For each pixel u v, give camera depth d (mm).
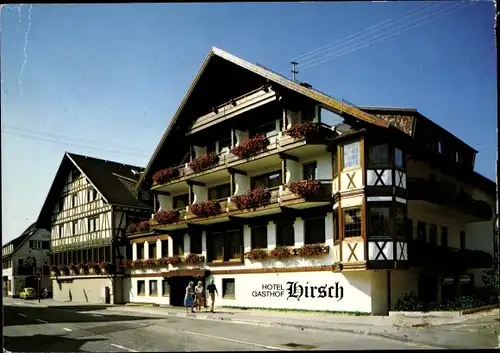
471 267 25484
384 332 14805
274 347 12781
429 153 23406
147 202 42000
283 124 24500
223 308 27281
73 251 44031
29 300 45875
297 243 24031
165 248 34062
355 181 20766
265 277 25328
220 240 29109
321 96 21891
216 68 28766
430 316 18531
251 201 24984
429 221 24953
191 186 30516
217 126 28906
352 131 21156
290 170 24312
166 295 33375
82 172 42031
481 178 28516
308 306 22906
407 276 22172
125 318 22953
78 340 14867
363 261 20000
